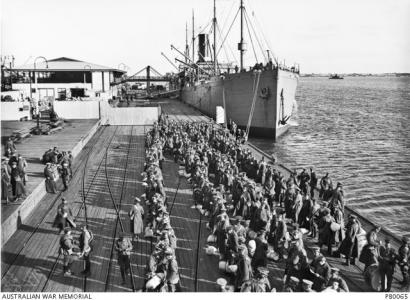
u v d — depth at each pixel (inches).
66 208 604.4
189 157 933.8
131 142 1381.6
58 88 2412.6
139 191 830.5
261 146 1708.9
